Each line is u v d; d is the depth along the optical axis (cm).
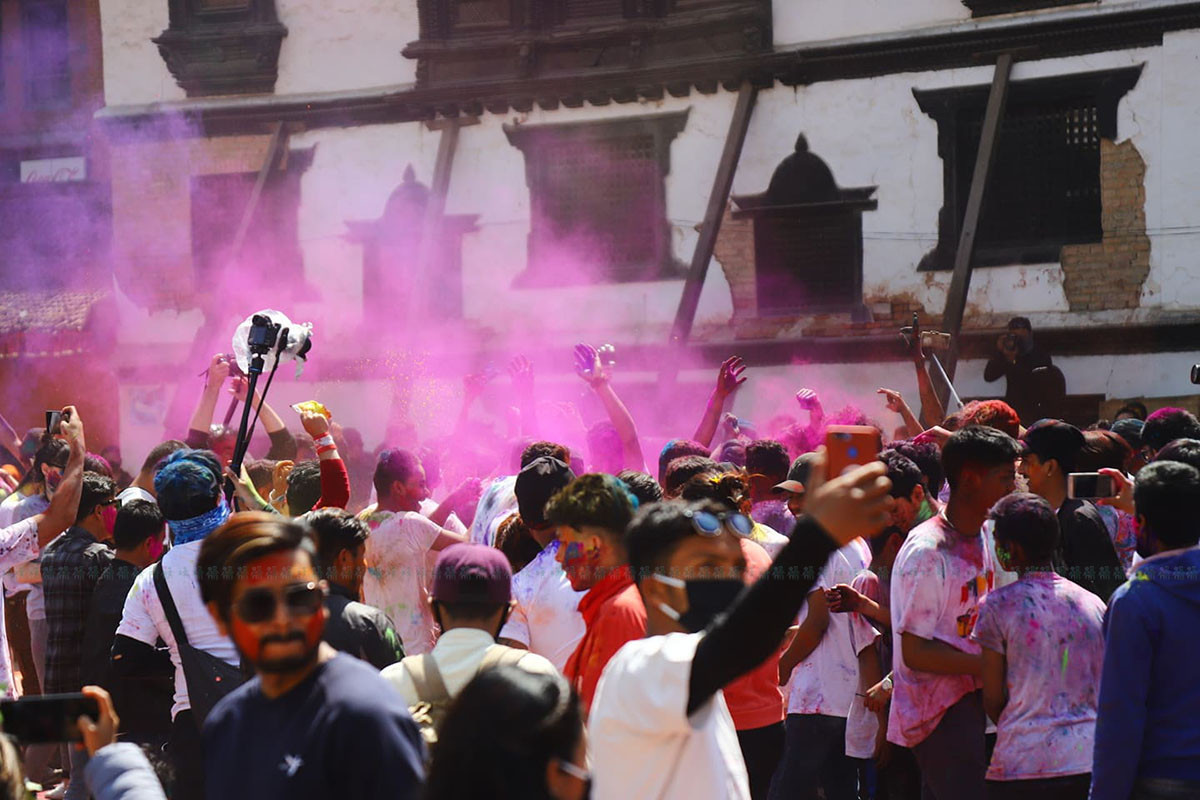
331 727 259
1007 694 441
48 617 675
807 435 833
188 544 491
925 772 473
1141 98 1551
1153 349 1538
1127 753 373
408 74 1891
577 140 1809
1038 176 1606
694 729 286
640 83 1759
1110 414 1555
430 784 222
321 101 1922
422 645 598
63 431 561
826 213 1694
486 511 611
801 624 538
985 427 471
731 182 1691
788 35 1705
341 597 459
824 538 238
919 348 964
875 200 1669
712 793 290
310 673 270
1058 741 429
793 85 1705
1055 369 1521
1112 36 1557
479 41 1841
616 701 288
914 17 1642
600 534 396
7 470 966
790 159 1706
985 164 1522
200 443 720
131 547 598
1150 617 378
